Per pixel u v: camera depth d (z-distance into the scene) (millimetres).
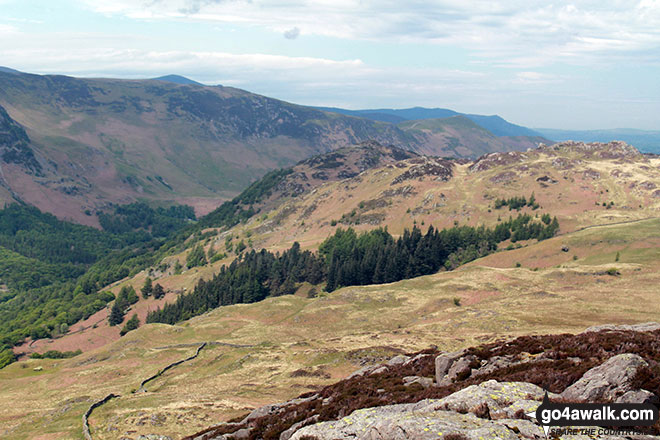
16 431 66500
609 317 87250
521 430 18453
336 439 22859
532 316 92250
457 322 95250
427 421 19922
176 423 58375
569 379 23953
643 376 20484
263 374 80500
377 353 77688
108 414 66938
